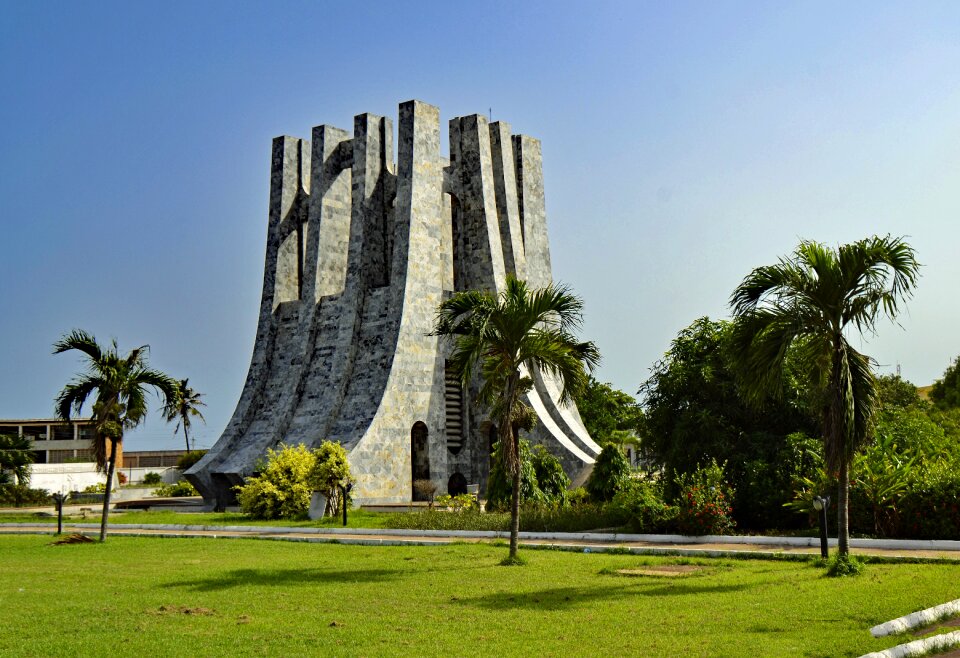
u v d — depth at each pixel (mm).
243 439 53125
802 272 19422
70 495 62969
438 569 21703
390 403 48281
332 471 38531
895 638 12984
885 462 26172
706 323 34438
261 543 29328
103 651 13109
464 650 12969
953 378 69000
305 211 58062
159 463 106000
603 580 19281
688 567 20797
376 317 50875
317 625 14891
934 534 24422
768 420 31938
